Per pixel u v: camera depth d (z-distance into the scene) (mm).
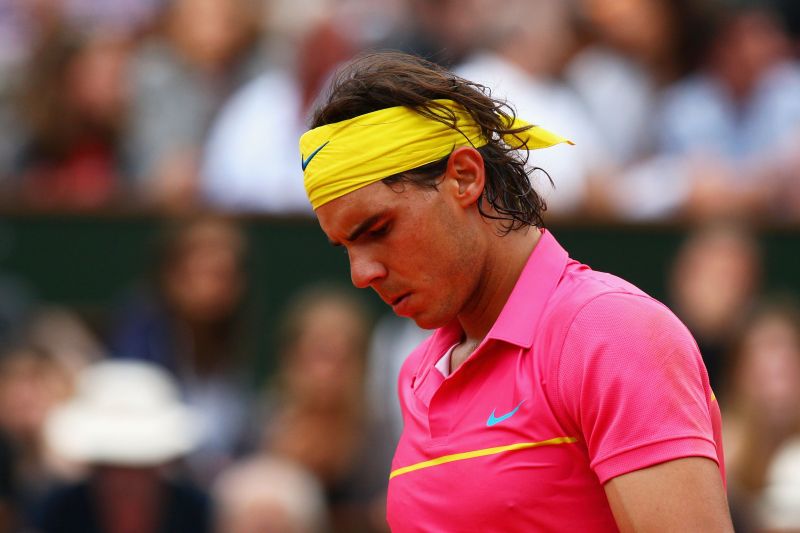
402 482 6738
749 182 21938
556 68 21906
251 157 21406
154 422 16719
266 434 18578
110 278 20391
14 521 17469
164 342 18734
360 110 6484
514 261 6738
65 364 18797
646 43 23297
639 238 20125
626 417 6020
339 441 17656
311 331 17953
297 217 20094
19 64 23406
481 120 6633
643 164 22422
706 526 5898
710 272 19734
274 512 16406
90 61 22719
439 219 6449
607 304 6258
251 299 19906
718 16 24219
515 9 22422
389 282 6527
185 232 19312
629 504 5988
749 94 23422
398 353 18734
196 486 16797
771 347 18438
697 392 6156
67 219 20469
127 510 16312
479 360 6543
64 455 17156
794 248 20281
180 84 22484
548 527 6262
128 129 22469
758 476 17469
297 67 21891
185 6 22938
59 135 22375
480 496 6348
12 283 20375
